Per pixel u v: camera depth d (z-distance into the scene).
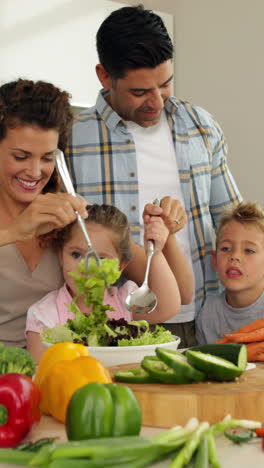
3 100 1.52
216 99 3.99
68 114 1.62
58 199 1.49
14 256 1.68
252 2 3.76
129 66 1.78
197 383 1.10
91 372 1.03
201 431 0.85
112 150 2.07
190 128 2.13
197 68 4.08
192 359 1.09
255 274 2.04
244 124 3.86
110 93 2.05
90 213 1.72
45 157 1.57
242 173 3.89
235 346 1.16
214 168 2.22
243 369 1.12
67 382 1.01
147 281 1.57
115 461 0.78
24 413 0.91
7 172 1.58
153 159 2.09
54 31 3.50
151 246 1.61
